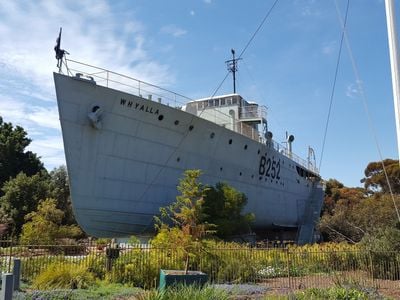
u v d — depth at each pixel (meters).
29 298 9.55
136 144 20.19
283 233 36.06
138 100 19.72
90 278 12.59
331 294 10.03
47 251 17.61
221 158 25.03
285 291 12.00
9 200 36.38
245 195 25.55
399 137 7.82
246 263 15.64
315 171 46.41
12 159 48.28
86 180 18.66
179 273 11.57
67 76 17.73
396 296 11.61
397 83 7.95
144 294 8.20
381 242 17.56
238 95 31.14
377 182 64.75
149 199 20.92
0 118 51.62
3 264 14.12
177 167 22.16
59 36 17.94
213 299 8.05
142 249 14.73
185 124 22.05
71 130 18.05
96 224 19.52
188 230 14.22
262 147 29.64
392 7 8.19
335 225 34.44
